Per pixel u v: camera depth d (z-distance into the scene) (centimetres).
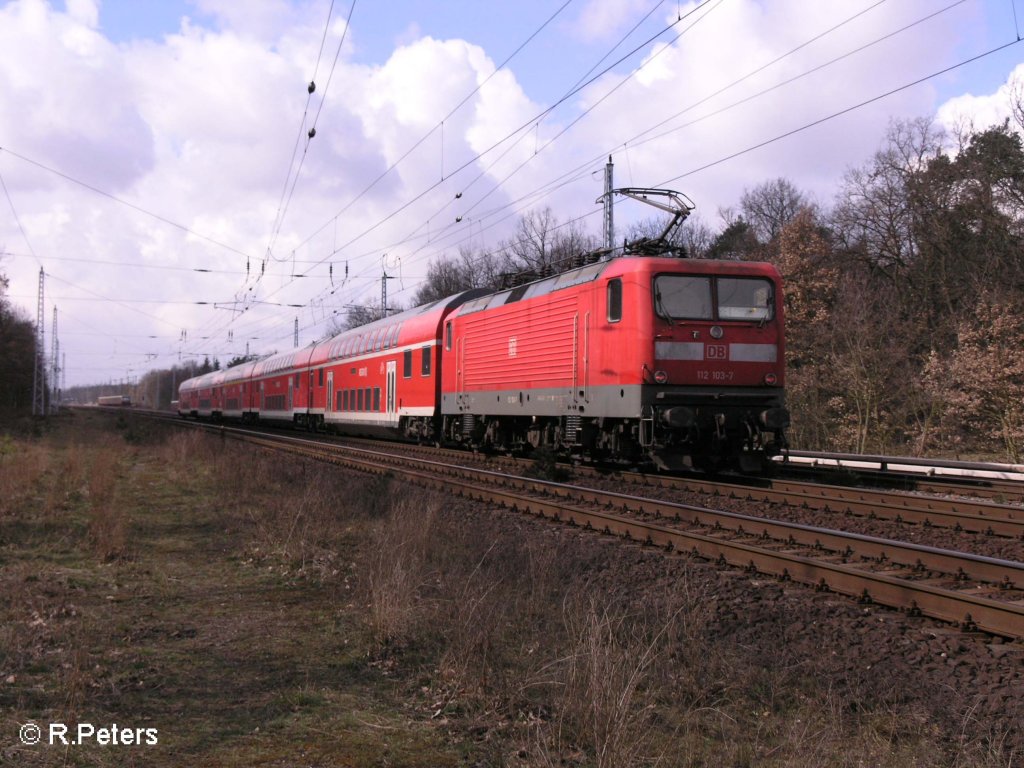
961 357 2602
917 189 3625
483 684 547
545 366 1816
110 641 646
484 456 2309
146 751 450
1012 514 1179
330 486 1448
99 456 2159
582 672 508
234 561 961
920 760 443
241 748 457
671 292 1500
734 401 1512
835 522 1170
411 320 2770
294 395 4212
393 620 656
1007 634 620
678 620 667
